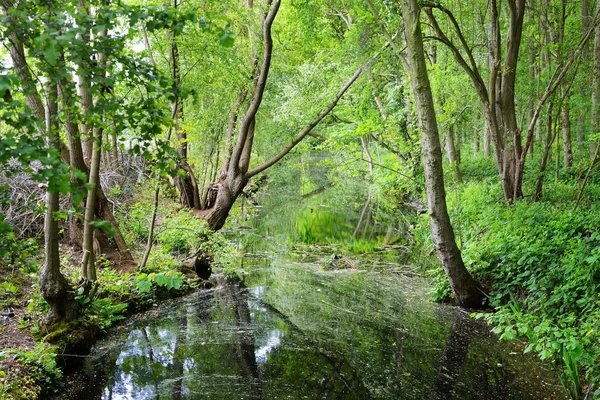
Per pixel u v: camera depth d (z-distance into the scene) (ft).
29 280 23.97
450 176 45.85
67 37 5.93
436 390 17.22
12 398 14.01
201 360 19.88
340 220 57.52
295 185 96.02
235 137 41.50
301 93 48.47
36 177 6.10
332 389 17.44
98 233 28.76
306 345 21.59
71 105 7.88
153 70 7.76
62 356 17.90
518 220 30.09
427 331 23.06
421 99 23.44
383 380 18.07
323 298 28.86
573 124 59.41
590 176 43.32
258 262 38.63
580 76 43.80
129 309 25.13
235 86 35.22
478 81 35.58
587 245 22.27
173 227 31.24
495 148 37.73
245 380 18.04
